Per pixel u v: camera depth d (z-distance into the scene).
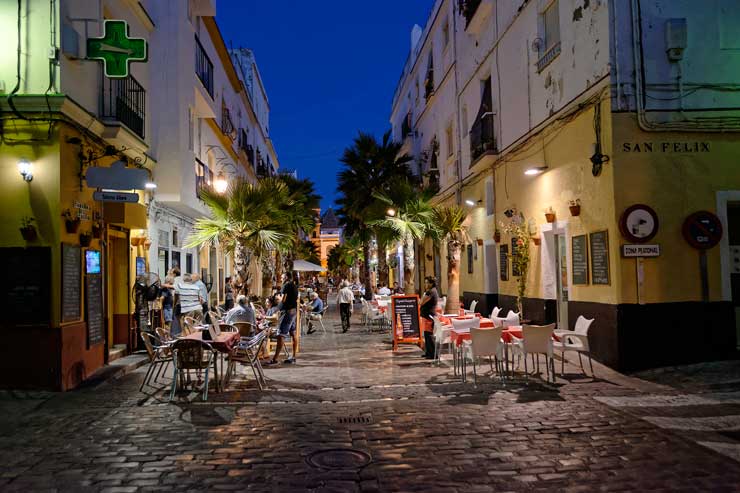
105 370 9.66
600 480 4.57
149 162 12.68
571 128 10.70
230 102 23.00
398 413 6.87
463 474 4.77
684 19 9.31
